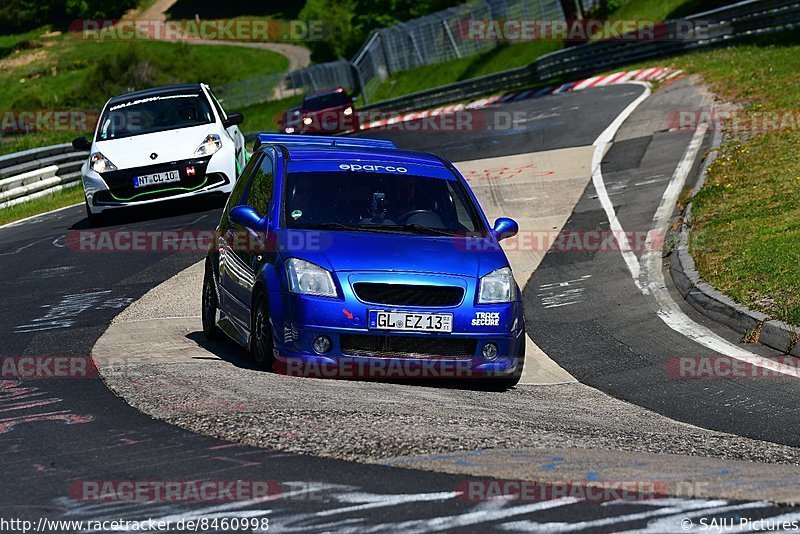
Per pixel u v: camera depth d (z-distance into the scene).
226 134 56.62
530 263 43.78
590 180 61.00
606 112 87.75
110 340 29.91
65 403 21.53
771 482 16.41
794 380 25.97
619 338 31.80
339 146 31.19
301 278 24.52
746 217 44.06
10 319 34.44
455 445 17.69
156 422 19.44
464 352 24.95
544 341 32.06
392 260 25.06
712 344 30.38
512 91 137.00
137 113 57.41
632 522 13.80
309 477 15.76
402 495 14.87
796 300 31.56
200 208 58.19
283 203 27.02
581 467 16.62
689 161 61.12
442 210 27.73
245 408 20.03
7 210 68.81
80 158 84.19
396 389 23.41
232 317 28.36
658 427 21.83
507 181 63.91
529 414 21.80
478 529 13.47
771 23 110.31
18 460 17.39
